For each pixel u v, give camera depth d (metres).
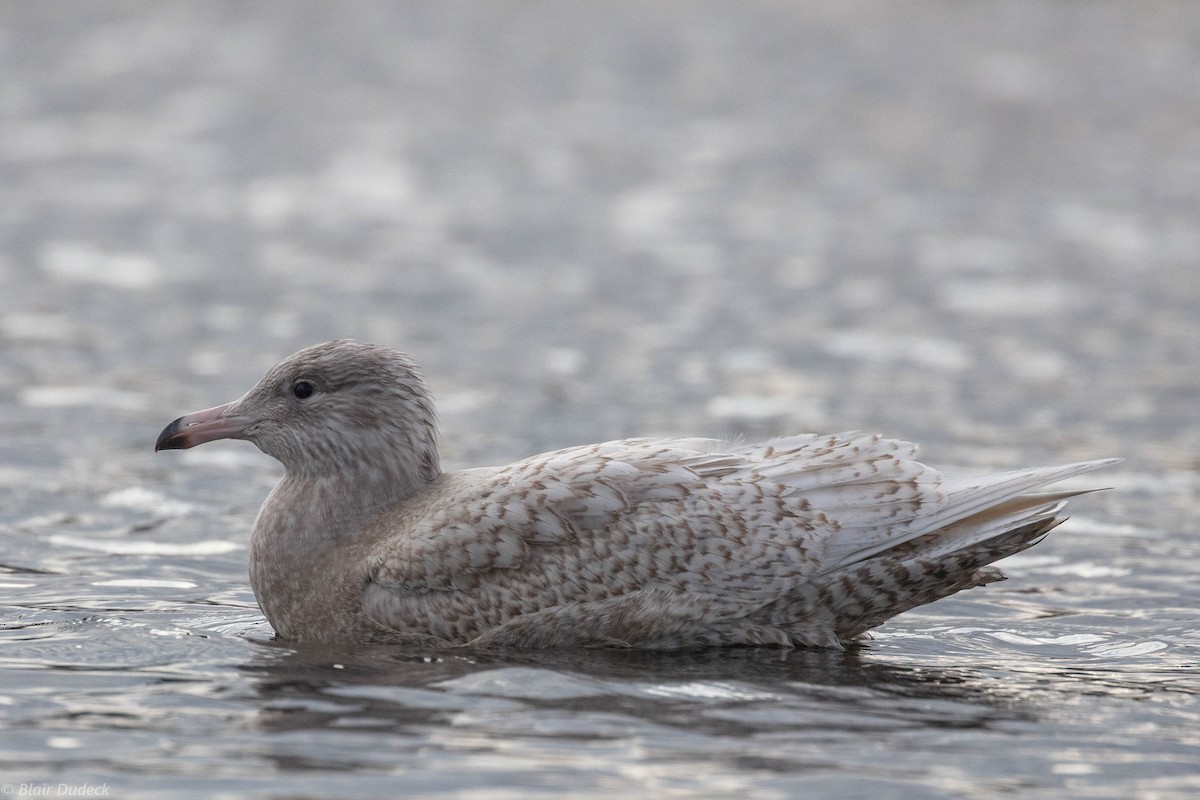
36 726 7.66
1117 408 16.92
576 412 16.44
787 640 9.42
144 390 17.14
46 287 22.83
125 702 8.07
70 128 37.50
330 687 8.38
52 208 29.22
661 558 9.20
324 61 46.47
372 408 9.88
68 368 18.12
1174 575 11.41
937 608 10.65
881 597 9.40
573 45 49.22
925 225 28.88
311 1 55.47
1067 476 9.20
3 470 13.98
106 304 21.80
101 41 48.38
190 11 53.50
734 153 35.84
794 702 8.26
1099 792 7.03
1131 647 9.63
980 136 37.69
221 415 10.06
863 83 44.00
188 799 6.72
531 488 9.32
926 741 7.67
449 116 39.78
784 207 30.48
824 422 16.11
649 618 9.20
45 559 11.41
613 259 25.80
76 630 9.54
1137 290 23.66
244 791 6.81
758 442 9.80
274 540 9.76
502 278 24.25
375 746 7.41
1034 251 26.64
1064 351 19.80
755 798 6.83
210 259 25.33
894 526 9.23
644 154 35.69
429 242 27.06
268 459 14.92
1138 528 12.74
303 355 10.03
